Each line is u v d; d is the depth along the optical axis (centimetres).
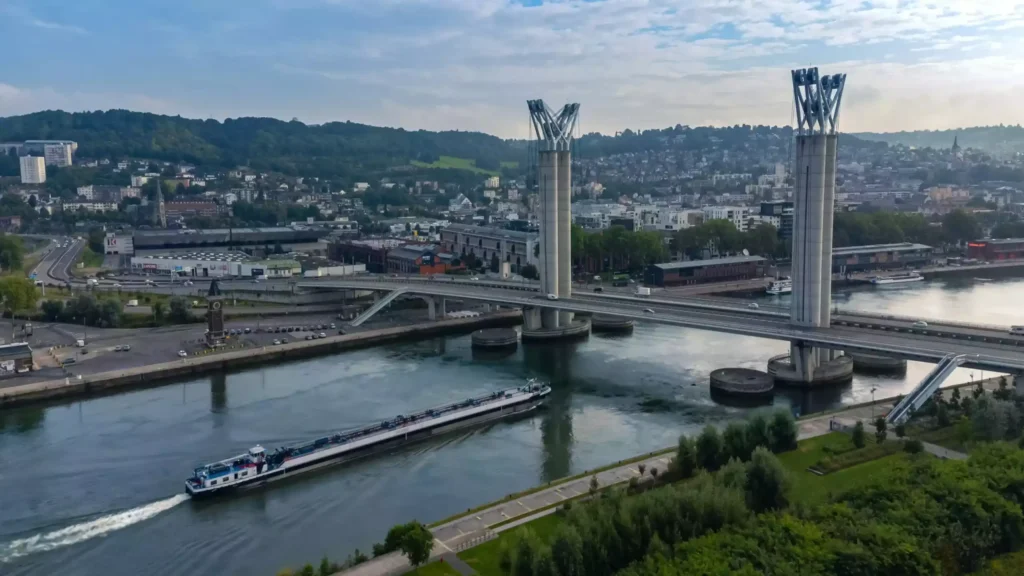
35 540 15262
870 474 15462
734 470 14175
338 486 17888
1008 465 13912
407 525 13225
